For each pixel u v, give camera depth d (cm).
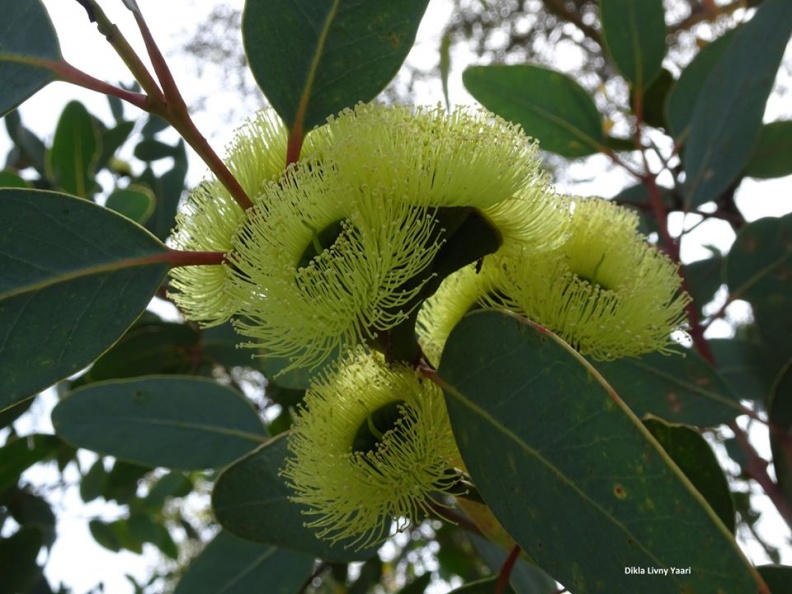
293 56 21
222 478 27
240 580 33
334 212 17
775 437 31
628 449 16
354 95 21
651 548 15
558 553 16
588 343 21
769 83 35
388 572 69
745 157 36
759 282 35
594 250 22
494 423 18
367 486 19
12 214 19
